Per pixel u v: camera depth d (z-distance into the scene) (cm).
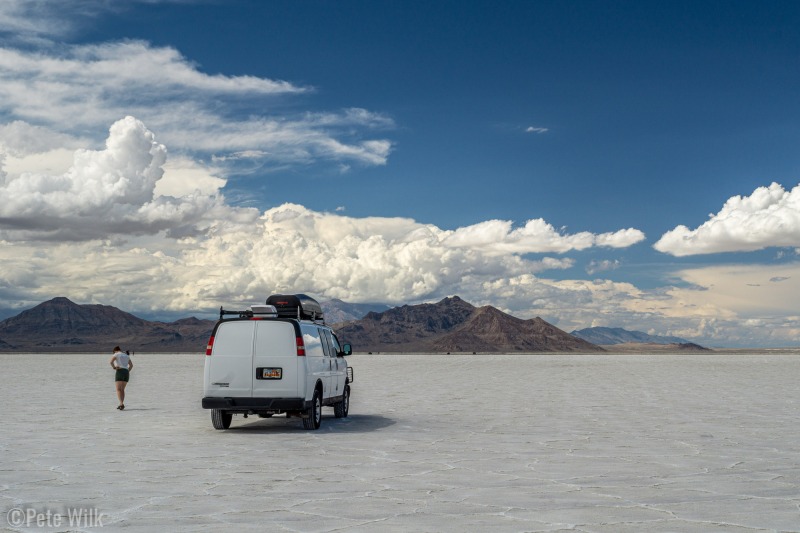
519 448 1448
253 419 2136
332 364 1986
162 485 1058
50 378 5009
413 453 1384
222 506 916
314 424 1797
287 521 837
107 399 2856
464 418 2077
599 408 2409
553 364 10381
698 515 870
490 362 12138
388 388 3684
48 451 1406
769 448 1444
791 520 848
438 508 906
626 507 914
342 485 1059
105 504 927
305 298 1992
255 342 1748
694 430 1756
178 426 1872
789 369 7456
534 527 811
